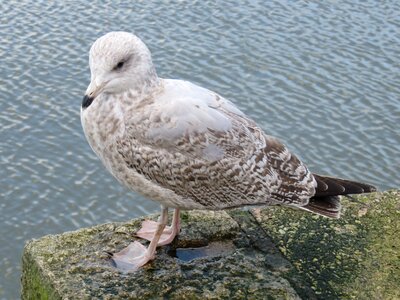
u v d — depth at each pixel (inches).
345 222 60.5
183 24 156.2
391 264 56.8
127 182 56.3
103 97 53.9
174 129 53.5
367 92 134.6
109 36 53.6
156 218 61.0
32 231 115.0
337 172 118.7
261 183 55.7
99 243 57.1
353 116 129.7
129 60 53.1
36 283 55.3
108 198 121.1
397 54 144.2
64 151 128.3
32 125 132.3
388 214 61.5
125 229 58.7
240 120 55.6
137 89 53.7
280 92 135.6
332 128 127.3
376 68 140.6
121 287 53.3
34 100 137.2
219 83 137.9
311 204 56.2
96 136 54.6
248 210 61.3
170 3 163.9
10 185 122.0
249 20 157.3
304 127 127.5
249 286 54.1
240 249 57.4
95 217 117.5
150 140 53.7
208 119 53.9
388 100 132.7
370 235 59.4
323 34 151.6
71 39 152.2
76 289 52.9
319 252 57.6
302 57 144.7
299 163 57.2
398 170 119.3
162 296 52.9
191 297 52.9
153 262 55.6
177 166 54.2
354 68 140.9
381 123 128.2
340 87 136.1
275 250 57.6
